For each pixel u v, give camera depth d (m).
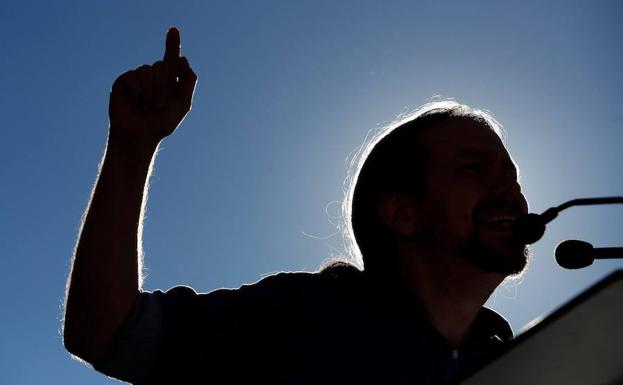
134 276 1.97
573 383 1.33
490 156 2.40
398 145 2.48
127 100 2.06
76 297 1.93
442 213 2.34
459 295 2.31
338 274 2.29
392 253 2.39
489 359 1.26
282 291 2.19
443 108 2.56
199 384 2.05
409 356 2.15
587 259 2.10
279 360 2.10
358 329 2.16
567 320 1.22
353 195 2.55
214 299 2.14
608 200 2.06
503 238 2.27
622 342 1.26
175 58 2.12
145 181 2.03
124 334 1.97
